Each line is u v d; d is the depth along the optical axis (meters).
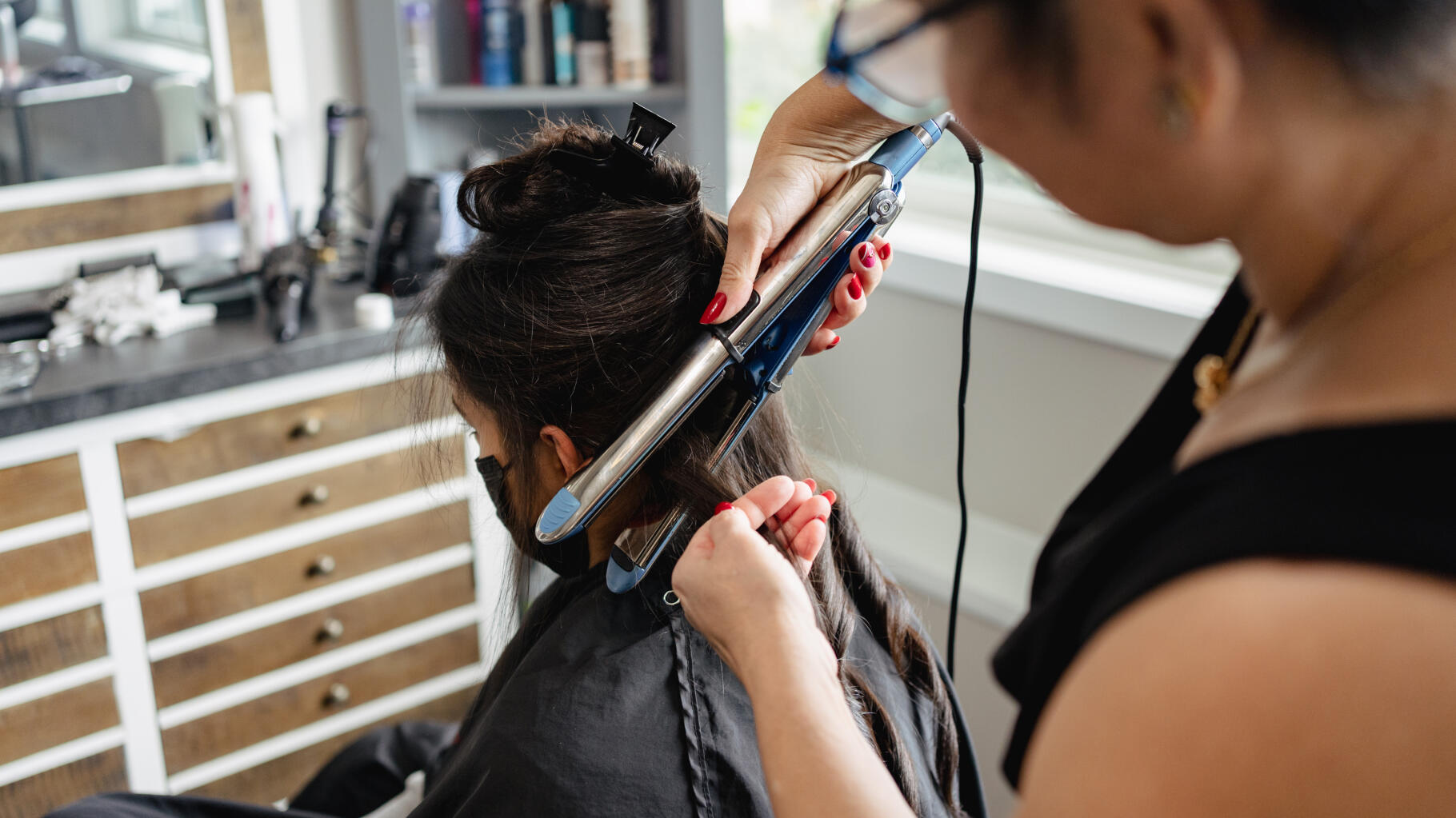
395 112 1.92
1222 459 0.34
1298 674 0.28
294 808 1.25
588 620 0.79
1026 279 1.75
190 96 1.80
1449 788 0.27
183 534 1.54
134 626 1.54
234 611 1.61
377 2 1.85
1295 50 0.29
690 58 1.89
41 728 1.50
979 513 1.94
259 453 1.57
